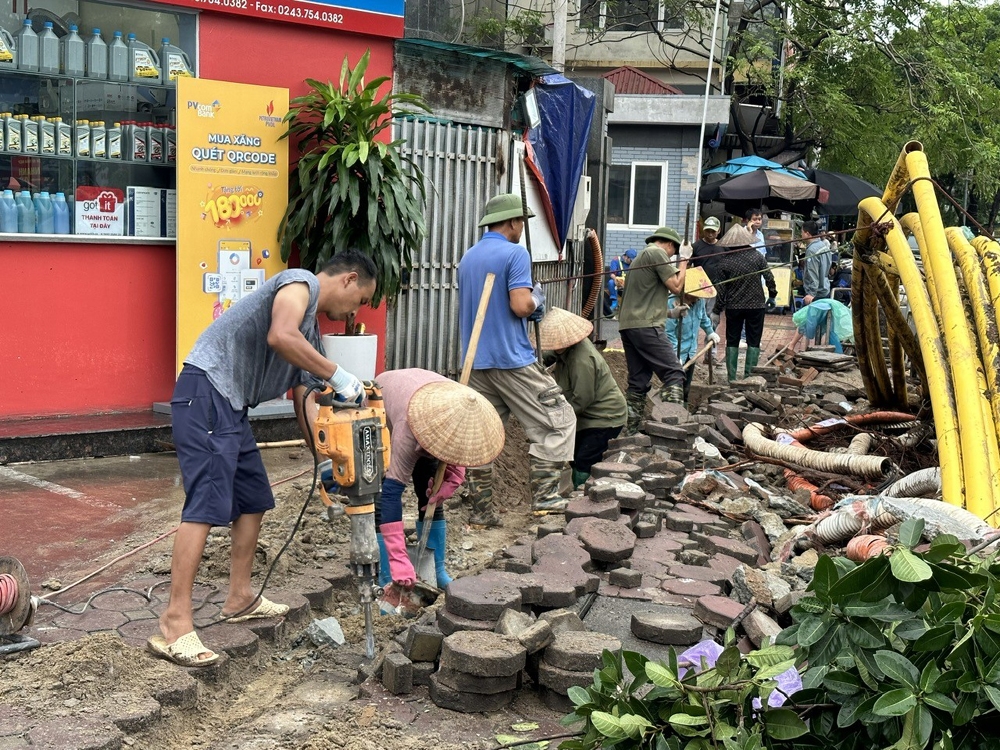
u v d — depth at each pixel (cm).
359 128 843
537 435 693
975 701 292
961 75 2436
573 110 1320
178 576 430
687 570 549
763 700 318
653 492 688
